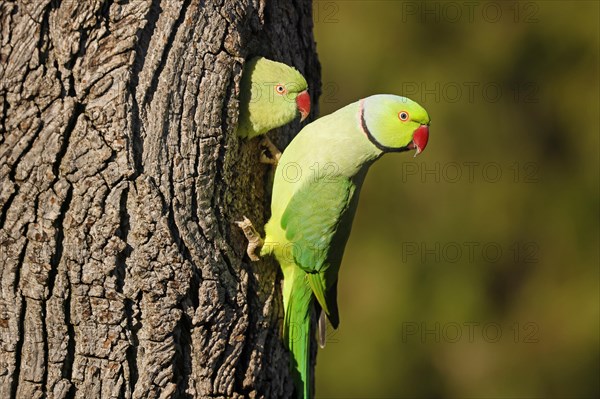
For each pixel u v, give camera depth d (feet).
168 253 20.70
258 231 23.90
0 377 20.52
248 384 22.89
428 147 58.18
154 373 20.99
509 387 58.03
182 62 20.57
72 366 20.67
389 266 57.62
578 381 58.29
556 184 59.57
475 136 58.54
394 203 58.23
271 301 23.98
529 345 58.85
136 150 20.31
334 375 56.34
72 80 19.90
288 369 24.97
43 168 19.90
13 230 20.10
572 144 59.67
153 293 20.70
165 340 20.97
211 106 21.02
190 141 20.85
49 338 20.49
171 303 20.89
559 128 59.62
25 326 20.44
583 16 58.75
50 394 20.63
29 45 19.65
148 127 20.38
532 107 59.26
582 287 59.21
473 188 58.65
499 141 58.95
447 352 58.08
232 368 22.31
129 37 19.98
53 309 20.38
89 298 20.43
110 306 20.51
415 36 58.13
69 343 20.61
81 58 19.89
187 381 21.65
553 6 59.06
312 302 25.82
